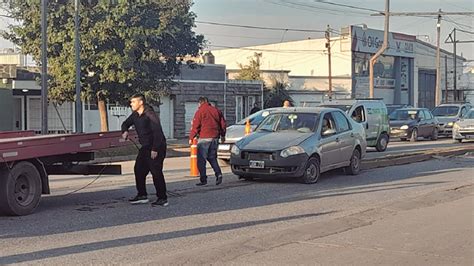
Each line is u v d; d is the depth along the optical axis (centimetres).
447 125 3525
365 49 6116
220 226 962
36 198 1070
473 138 3012
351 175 1602
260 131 1516
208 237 886
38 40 2517
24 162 1045
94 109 3478
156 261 734
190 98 4069
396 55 6512
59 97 2600
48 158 1118
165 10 2588
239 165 1425
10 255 774
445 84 7056
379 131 2409
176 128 3994
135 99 1144
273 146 1399
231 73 5300
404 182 1481
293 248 809
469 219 1016
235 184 1418
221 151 1775
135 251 798
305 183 1423
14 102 3334
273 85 5066
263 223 989
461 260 752
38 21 2486
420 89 7094
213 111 1402
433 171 1714
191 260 740
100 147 1179
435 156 2088
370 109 2397
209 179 1521
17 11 2562
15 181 1026
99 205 1150
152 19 2545
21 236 884
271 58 6631
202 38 2758
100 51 2491
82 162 1273
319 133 1472
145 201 1166
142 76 2556
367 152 2395
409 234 900
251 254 774
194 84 4094
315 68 6322
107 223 979
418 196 1243
